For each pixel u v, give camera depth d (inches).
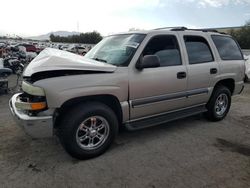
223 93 199.9
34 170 123.8
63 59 127.7
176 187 111.3
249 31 1631.4
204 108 190.4
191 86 172.6
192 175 121.1
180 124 195.0
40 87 116.6
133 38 155.3
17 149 146.0
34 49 1173.1
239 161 135.9
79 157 132.0
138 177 118.8
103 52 161.8
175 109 170.9
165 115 167.5
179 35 168.7
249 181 116.6
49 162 131.6
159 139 164.2
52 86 117.0
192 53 174.7
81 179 116.6
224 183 114.7
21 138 161.3
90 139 134.4
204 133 176.9
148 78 146.9
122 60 144.2
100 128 136.8
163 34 158.9
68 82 120.6
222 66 193.5
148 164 131.1
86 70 126.6
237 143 160.7
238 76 211.0
